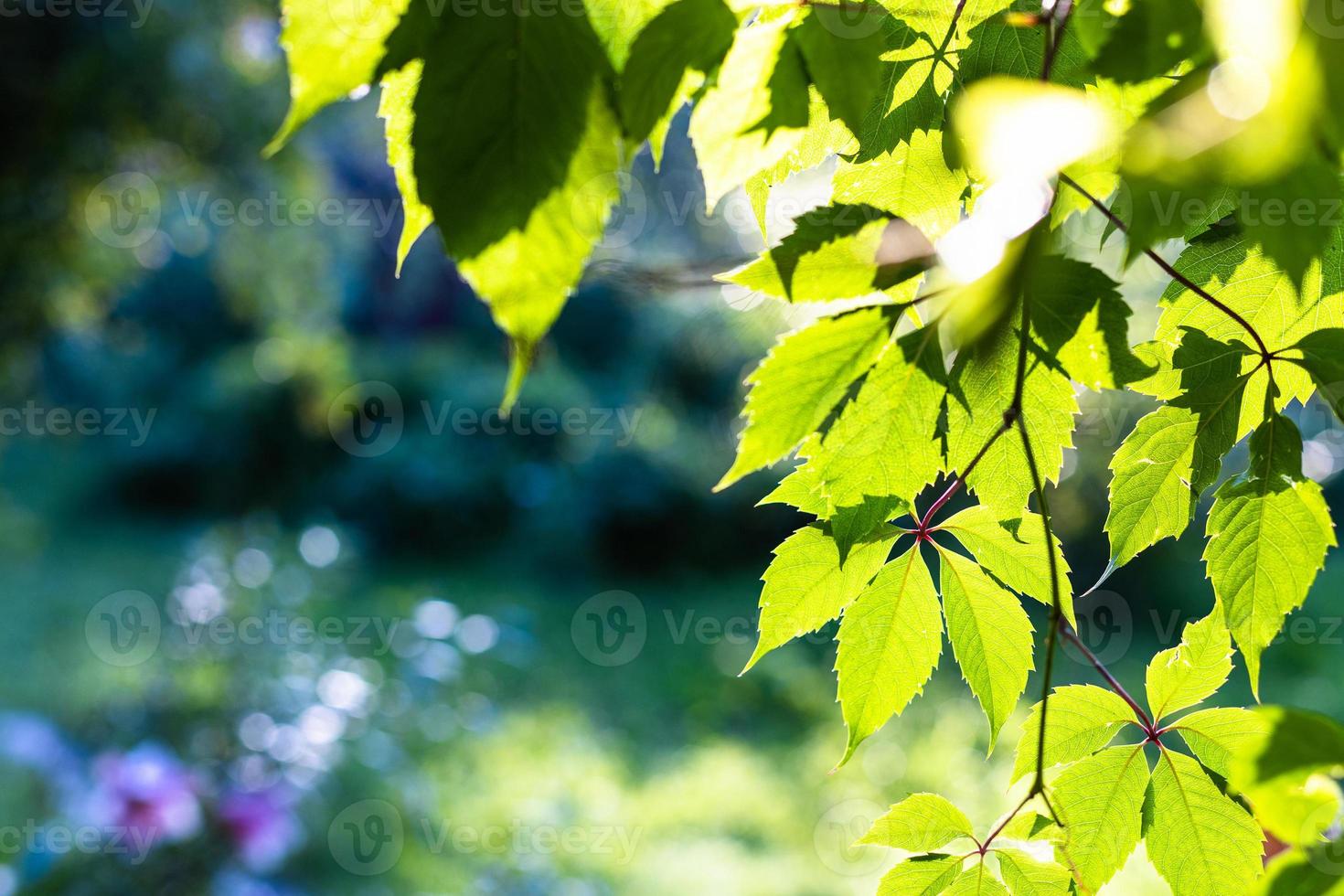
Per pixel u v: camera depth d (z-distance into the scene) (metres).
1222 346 0.86
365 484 12.60
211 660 4.79
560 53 0.56
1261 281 0.90
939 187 0.93
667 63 0.61
